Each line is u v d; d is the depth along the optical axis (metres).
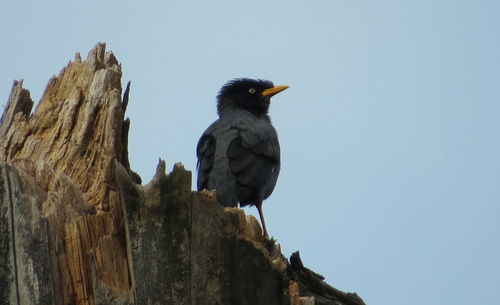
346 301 14.28
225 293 11.26
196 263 11.16
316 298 13.87
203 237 11.27
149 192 11.15
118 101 13.22
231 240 11.45
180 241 11.13
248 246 11.55
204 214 11.35
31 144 13.06
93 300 10.76
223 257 11.36
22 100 13.80
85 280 10.84
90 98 13.45
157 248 11.01
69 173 12.65
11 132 13.29
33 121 13.46
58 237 10.98
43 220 10.91
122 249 11.13
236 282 11.37
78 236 10.99
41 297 10.54
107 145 12.88
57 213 11.16
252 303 11.41
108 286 10.78
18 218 10.85
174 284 10.96
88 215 11.40
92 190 12.47
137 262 10.87
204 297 11.09
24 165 11.91
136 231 10.98
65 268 10.85
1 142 13.22
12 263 10.65
